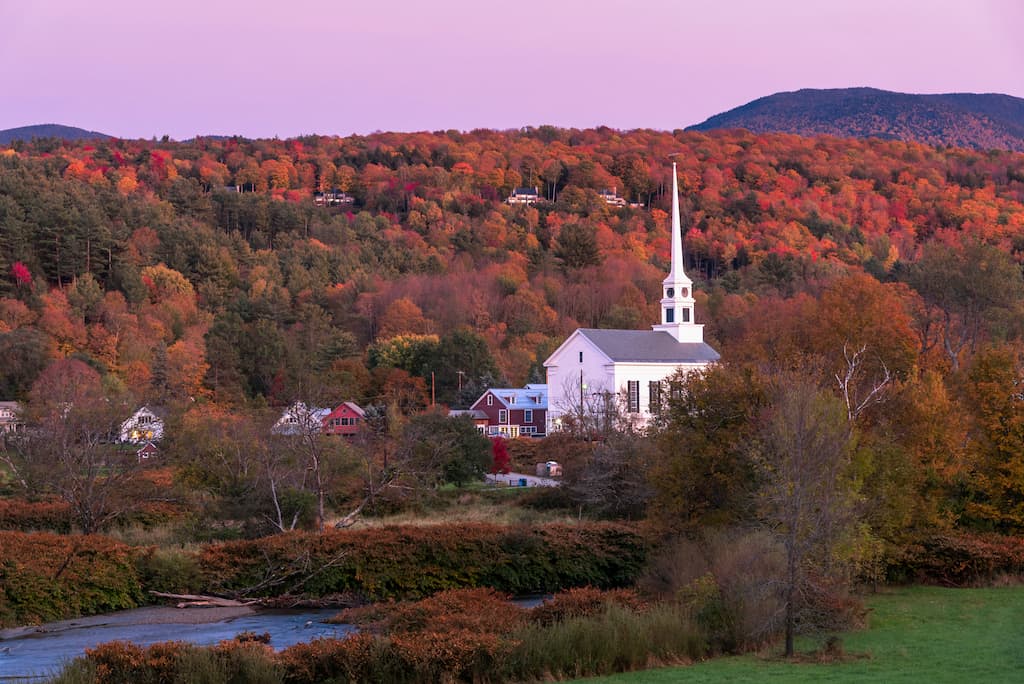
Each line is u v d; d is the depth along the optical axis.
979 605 49.72
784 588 41.06
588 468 84.75
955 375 72.81
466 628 41.94
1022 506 61.69
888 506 53.91
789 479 41.38
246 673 37.12
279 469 79.50
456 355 185.25
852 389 66.88
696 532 55.59
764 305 192.75
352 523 78.50
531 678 37.53
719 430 55.44
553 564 67.25
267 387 186.50
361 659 38.22
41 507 78.38
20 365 171.25
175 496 81.44
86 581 59.81
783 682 34.41
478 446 103.56
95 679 36.00
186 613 59.25
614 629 40.19
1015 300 130.62
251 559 64.69
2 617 55.88
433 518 84.25
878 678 34.53
